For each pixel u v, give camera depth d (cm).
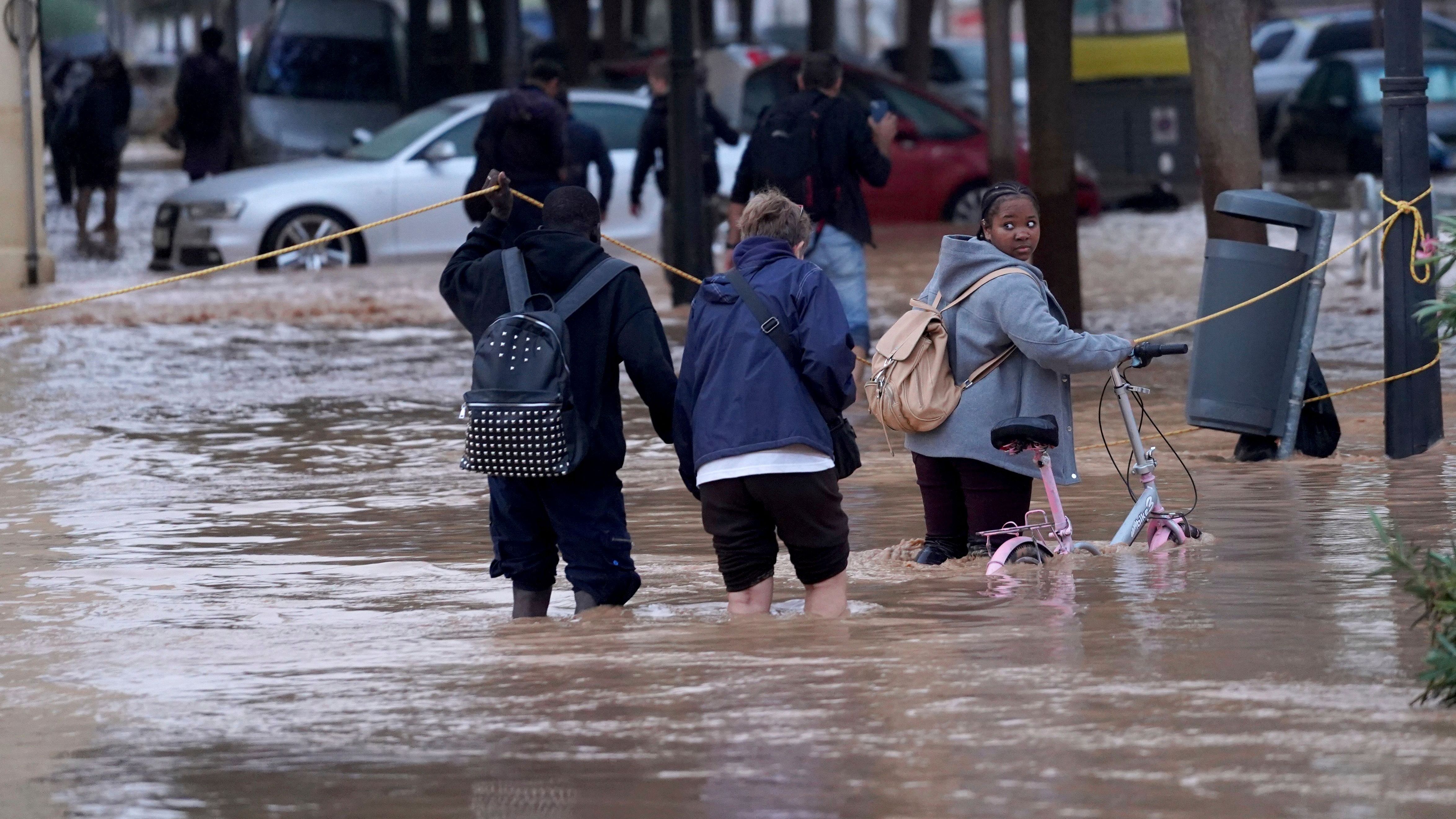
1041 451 2398
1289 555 2400
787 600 2350
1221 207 3250
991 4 9075
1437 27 12562
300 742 1662
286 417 4094
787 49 12131
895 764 1518
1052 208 5175
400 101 10038
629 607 2303
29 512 3067
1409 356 3225
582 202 2261
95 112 8900
